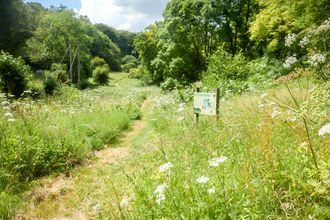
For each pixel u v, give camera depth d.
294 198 1.81
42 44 46.22
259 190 2.02
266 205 1.88
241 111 4.91
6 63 9.83
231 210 1.98
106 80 49.38
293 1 11.30
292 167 2.22
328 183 1.49
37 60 40.78
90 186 3.62
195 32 26.02
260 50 23.30
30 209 2.99
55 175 4.00
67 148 4.71
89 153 5.08
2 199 2.88
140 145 5.73
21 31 27.38
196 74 28.69
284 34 14.41
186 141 4.20
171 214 2.14
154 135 6.26
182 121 6.12
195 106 5.35
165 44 28.92
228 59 16.06
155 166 3.67
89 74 59.22
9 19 26.78
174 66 26.28
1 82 9.96
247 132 3.36
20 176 3.69
